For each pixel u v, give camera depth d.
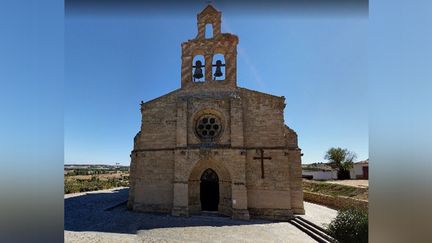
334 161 58.88
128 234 17.03
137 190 25.80
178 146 24.95
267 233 18.48
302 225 20.42
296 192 24.06
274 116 24.94
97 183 57.41
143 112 26.75
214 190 25.34
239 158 23.98
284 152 24.19
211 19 27.66
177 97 26.38
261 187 23.89
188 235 17.31
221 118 25.72
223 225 20.52
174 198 23.92
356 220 14.57
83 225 19.53
